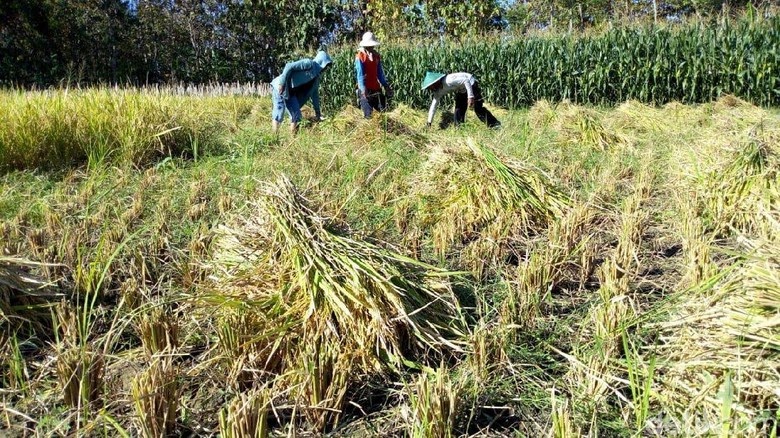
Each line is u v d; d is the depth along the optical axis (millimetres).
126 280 3080
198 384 2373
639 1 28438
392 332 2412
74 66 28609
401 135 6855
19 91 8172
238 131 8859
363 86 8711
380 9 21297
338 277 2545
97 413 2127
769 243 2387
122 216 4293
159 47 32125
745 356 1916
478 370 2318
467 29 19281
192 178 5641
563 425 1789
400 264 2881
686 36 12531
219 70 31641
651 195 4887
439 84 8641
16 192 4996
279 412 2193
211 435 2070
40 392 2270
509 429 2080
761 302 2006
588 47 13383
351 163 5699
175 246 3799
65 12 29188
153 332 2500
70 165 6133
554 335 2652
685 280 3021
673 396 2014
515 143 6918
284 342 2400
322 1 27266
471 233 4105
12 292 2762
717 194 4070
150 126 6559
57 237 3812
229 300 2510
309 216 2840
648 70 12922
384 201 4820
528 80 13906
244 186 5035
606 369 2242
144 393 1985
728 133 5547
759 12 12102
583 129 7211
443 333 2631
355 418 2166
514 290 3094
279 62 30359
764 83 11922
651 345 2334
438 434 1902
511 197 4180
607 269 3152
